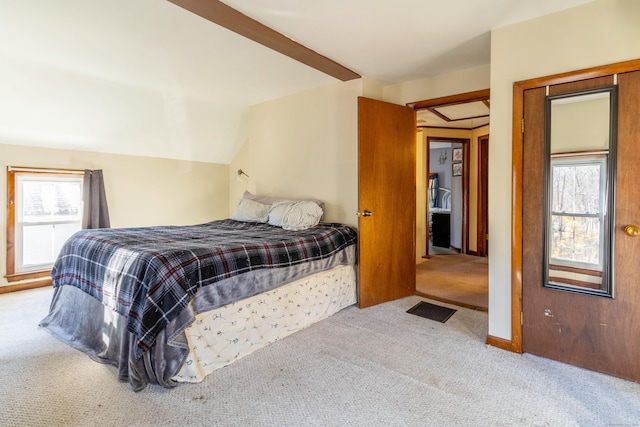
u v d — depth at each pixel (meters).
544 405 1.68
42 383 1.88
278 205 3.46
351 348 2.31
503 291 2.31
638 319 1.86
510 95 2.26
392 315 2.95
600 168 1.96
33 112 3.36
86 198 3.99
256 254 2.29
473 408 1.66
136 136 4.21
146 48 2.67
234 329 2.14
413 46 2.66
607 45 1.91
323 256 2.83
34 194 3.79
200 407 1.67
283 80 3.45
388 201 3.30
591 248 2.00
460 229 5.96
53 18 2.21
